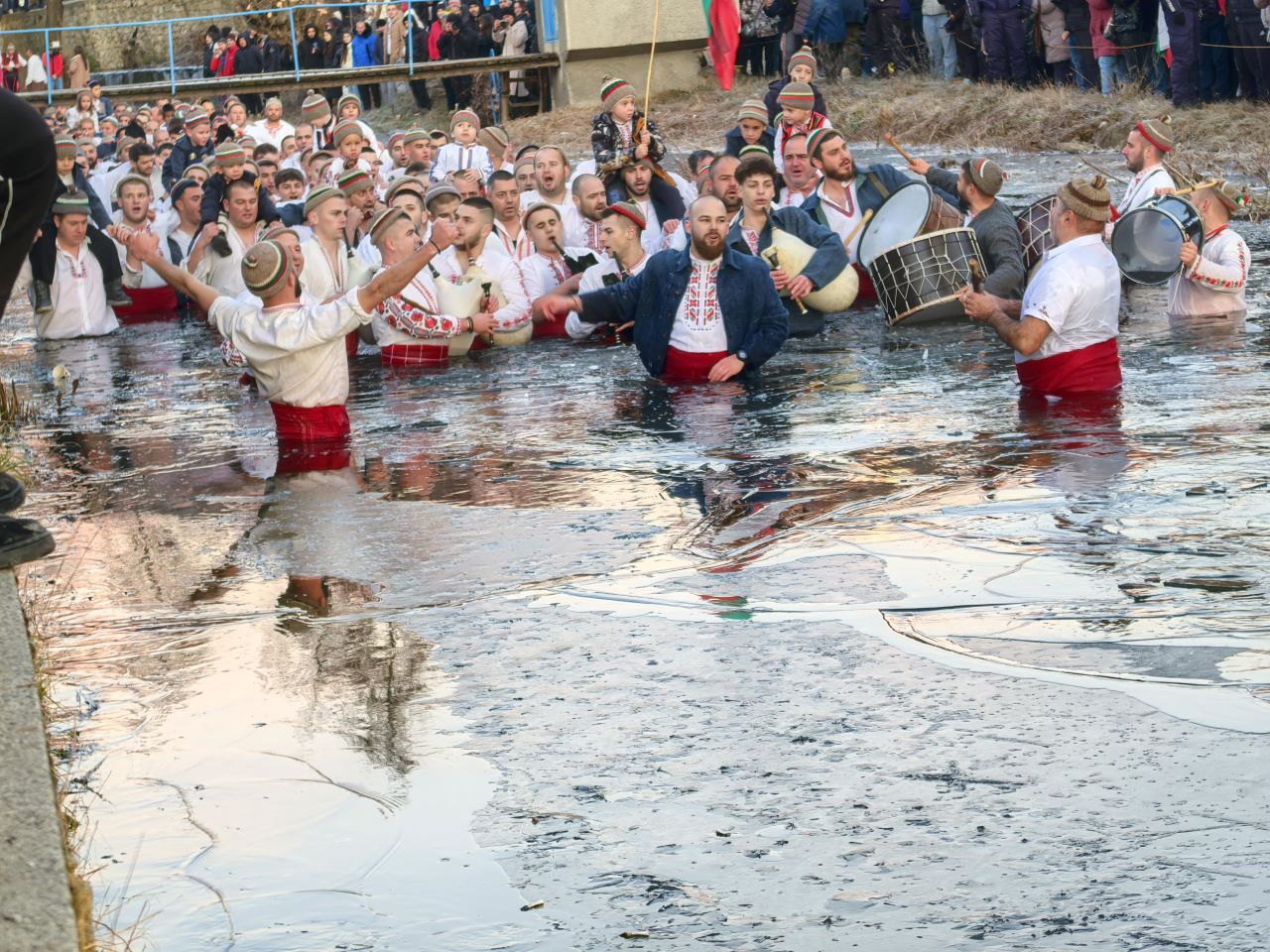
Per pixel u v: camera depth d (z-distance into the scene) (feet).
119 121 101.65
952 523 20.16
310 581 19.26
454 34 112.16
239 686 15.47
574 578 18.71
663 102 102.06
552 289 39.17
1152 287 38.91
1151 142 35.42
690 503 22.27
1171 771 12.38
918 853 11.31
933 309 35.22
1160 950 9.88
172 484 25.54
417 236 35.76
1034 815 11.78
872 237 39.42
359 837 11.98
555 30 108.06
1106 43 67.77
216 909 10.93
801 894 10.81
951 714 13.78
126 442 29.35
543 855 11.57
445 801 12.57
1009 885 10.79
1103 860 11.05
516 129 102.17
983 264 35.55
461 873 11.35
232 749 13.83
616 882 11.13
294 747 13.83
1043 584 17.34
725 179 40.37
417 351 35.55
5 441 29.84
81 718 14.73
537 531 21.17
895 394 29.22
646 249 42.68
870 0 84.43
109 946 10.36
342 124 53.52
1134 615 16.14
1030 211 36.35
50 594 19.12
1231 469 21.95
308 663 16.08
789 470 23.88
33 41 159.33
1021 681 14.46
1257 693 13.87
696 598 17.63
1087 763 12.62
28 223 14.33
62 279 44.68
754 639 16.08
